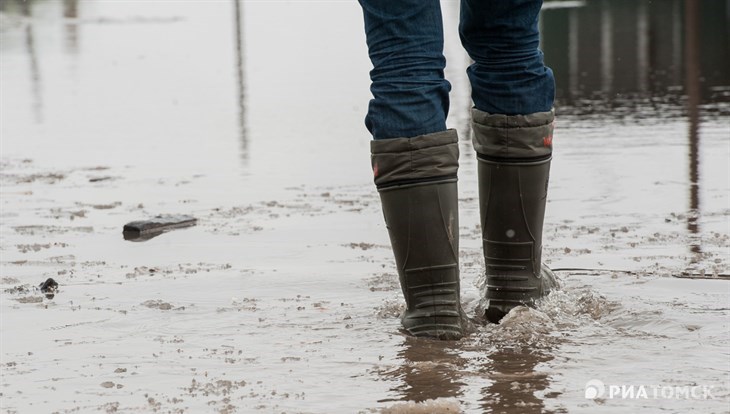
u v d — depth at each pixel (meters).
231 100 25.31
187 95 26.75
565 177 13.28
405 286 6.33
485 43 6.55
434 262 6.22
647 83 25.83
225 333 6.38
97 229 10.69
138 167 15.69
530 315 6.46
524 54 6.57
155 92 27.67
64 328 6.59
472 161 14.97
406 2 6.17
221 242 9.79
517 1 6.39
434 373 5.43
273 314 6.86
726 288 7.32
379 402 4.98
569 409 4.80
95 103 25.50
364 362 5.69
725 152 15.02
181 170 15.28
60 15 56.19
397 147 6.18
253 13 53.50
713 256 8.48
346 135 18.88
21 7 60.69
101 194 13.20
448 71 29.42
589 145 16.20
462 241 9.49
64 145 18.53
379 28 6.24
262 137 18.95
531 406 4.86
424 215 6.20
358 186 13.40
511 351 5.86
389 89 6.20
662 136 16.94
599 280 7.65
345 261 8.71
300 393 5.14
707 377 5.25
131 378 5.48
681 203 11.22
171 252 9.33
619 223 10.18
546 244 9.22
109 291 7.70
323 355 5.84
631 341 6.00
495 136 6.65
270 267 8.52
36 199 12.86
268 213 11.49
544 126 6.66
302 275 8.12
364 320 6.66
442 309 6.23
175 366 5.68
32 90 28.78
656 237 9.39
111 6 61.06
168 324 6.63
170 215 11.08
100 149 17.89
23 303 7.34
